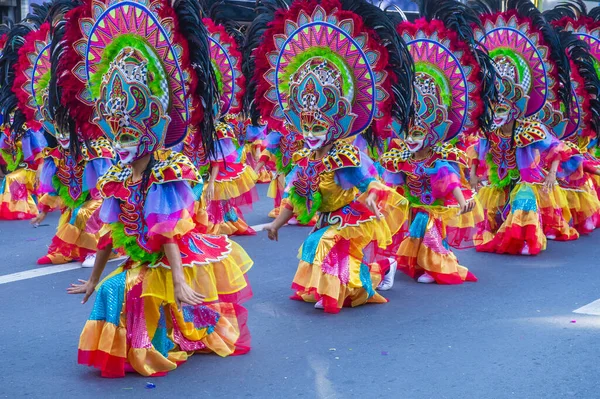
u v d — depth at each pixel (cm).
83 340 473
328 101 579
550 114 903
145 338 476
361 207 604
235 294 488
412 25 688
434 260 700
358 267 617
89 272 758
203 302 470
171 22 444
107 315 470
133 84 446
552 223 874
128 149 450
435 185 681
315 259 605
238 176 920
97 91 462
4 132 1056
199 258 473
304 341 545
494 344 537
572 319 594
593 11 1117
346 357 514
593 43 1043
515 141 823
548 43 838
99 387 464
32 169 1069
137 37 448
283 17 596
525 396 448
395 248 682
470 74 685
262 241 906
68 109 486
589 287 692
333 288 600
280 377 479
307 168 589
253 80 640
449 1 705
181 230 442
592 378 474
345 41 575
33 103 743
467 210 671
